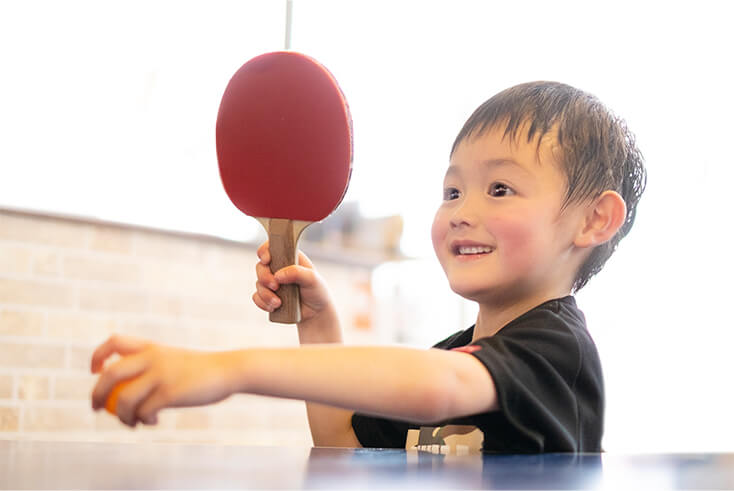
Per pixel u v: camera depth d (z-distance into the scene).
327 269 2.95
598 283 2.89
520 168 0.85
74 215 2.40
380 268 3.09
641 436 2.81
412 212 3.21
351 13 3.17
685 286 2.80
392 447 0.98
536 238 0.84
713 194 2.77
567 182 0.86
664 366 2.81
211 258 2.68
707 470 0.56
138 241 2.53
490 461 0.60
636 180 0.97
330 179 0.86
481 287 0.84
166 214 2.58
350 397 0.60
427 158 3.27
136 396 0.53
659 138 2.82
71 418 2.36
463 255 0.86
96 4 2.50
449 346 0.98
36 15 2.40
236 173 0.88
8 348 2.28
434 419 0.64
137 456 0.65
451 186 0.90
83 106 2.46
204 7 2.72
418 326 3.16
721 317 2.76
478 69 3.22
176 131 2.63
